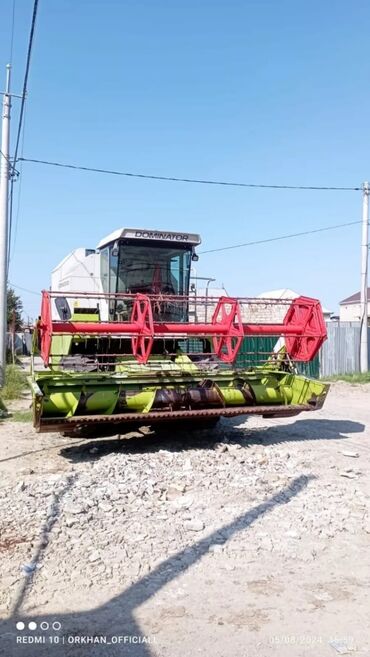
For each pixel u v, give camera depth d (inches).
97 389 332.8
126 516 231.1
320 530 218.2
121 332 337.4
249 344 698.2
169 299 350.3
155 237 439.5
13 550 198.7
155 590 173.6
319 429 435.2
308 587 176.1
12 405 601.3
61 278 537.3
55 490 262.7
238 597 170.1
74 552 197.8
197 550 200.7
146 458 317.1
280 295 1017.5
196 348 431.2
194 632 151.9
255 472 292.8
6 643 146.6
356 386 826.2
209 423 396.2
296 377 378.9
